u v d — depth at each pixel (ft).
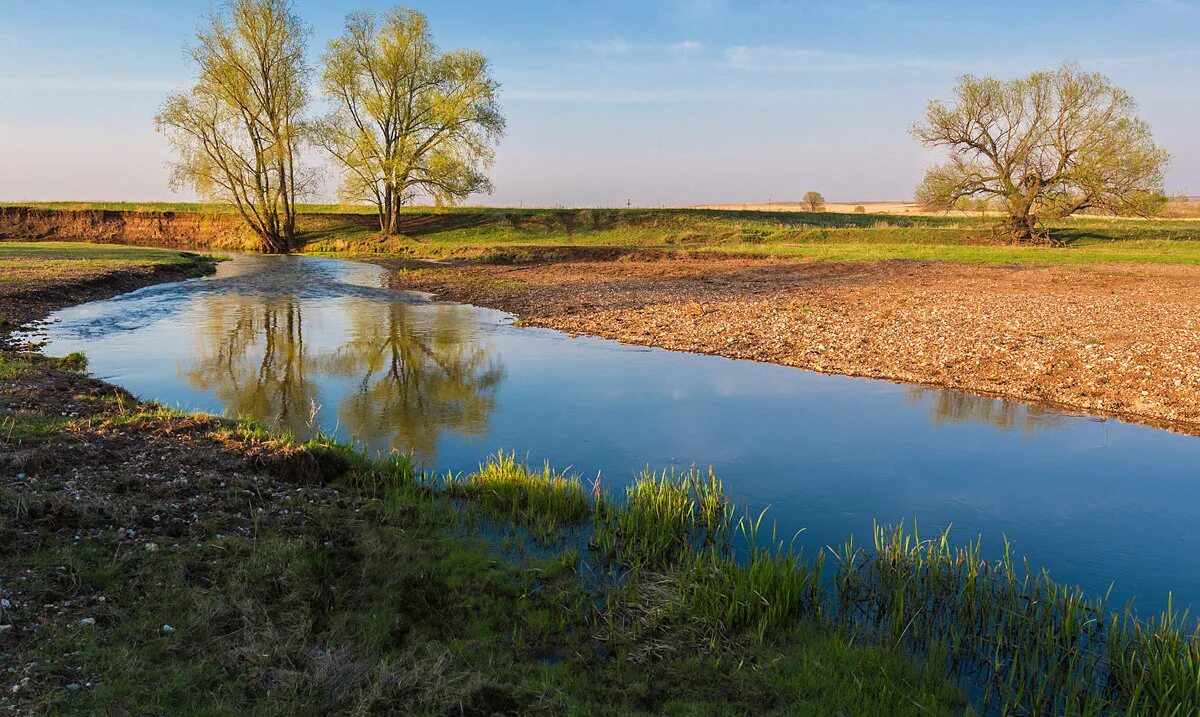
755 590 22.62
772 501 33.40
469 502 31.22
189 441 33.96
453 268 164.96
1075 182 193.26
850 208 547.08
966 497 34.27
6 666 16.58
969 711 18.16
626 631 21.44
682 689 18.90
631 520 28.73
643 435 43.37
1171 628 21.25
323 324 86.63
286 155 210.38
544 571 24.91
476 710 17.10
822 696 18.67
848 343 70.74
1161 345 64.28
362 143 214.48
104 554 22.29
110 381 54.19
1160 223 259.80
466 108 216.54
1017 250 179.22
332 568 23.38
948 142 212.84
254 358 65.41
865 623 22.58
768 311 91.97
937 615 23.11
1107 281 121.60
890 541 29.14
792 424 45.91
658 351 70.69
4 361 53.06
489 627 21.33
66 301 95.61
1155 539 29.78
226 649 18.56
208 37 191.21
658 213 256.11
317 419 45.85
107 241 234.79
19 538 22.07
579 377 59.21
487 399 51.85
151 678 17.01
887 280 128.26
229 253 206.59
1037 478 36.86
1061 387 54.44
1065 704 18.61
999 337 70.33
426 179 218.18
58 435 32.42
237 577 21.80
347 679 17.63
